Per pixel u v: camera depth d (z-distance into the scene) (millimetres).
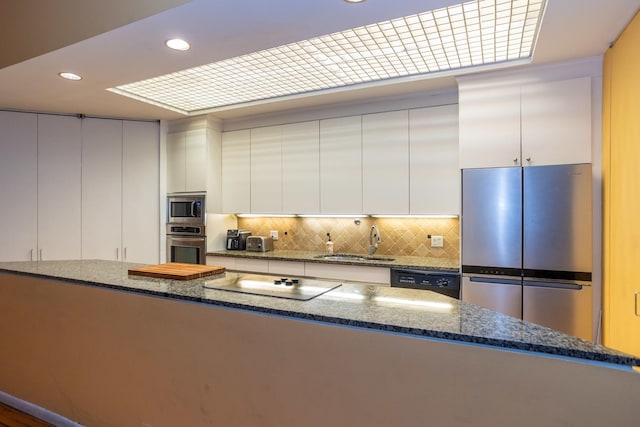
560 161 2607
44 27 2250
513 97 2738
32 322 2322
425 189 3320
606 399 1025
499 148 2762
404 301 1630
